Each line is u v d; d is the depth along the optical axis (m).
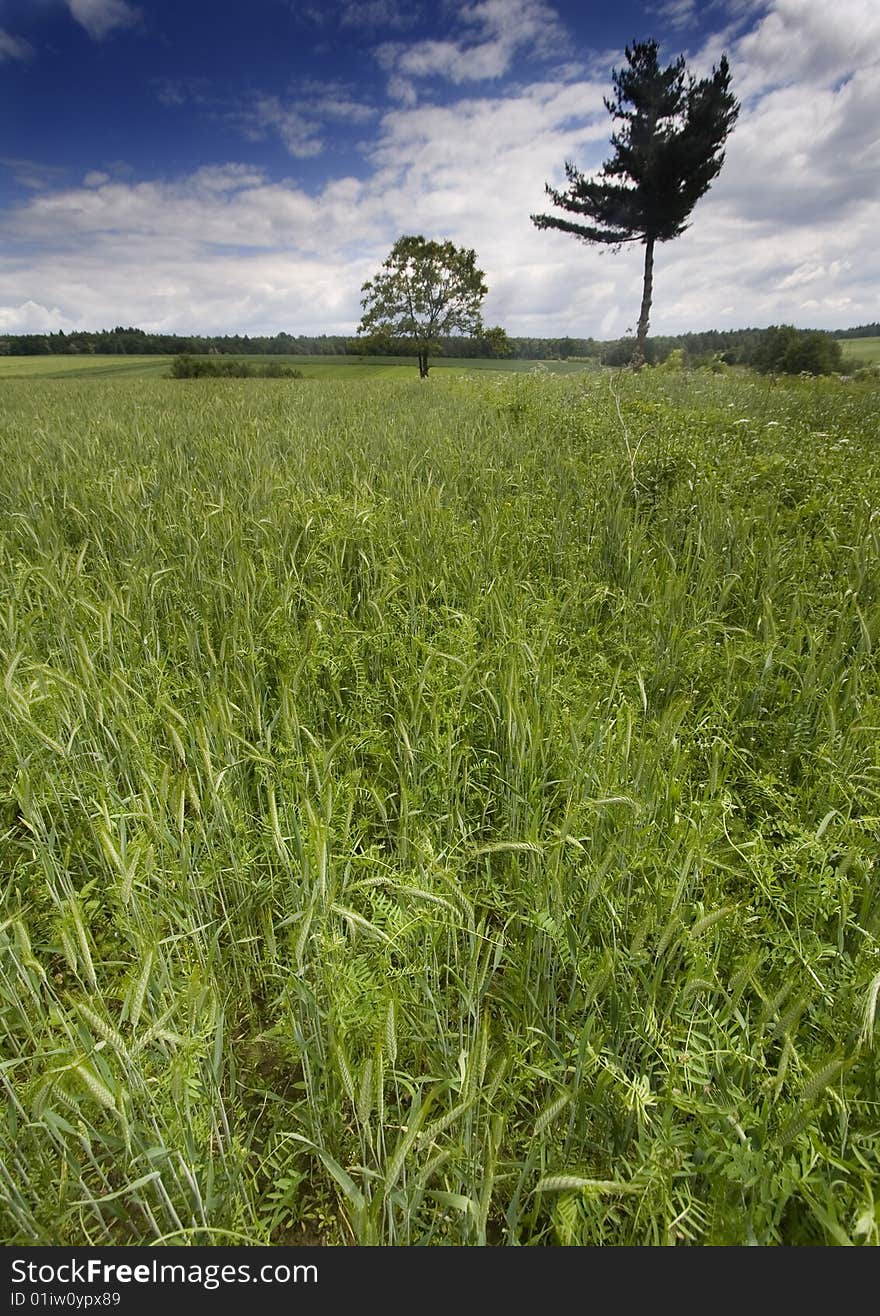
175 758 2.69
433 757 2.40
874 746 2.49
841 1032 1.59
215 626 3.67
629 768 2.29
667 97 25.48
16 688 2.32
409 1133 1.22
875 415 9.43
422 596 3.80
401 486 5.74
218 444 7.19
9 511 5.30
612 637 3.51
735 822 2.28
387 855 2.45
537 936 1.84
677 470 5.84
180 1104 1.38
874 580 3.85
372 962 1.75
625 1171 1.51
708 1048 1.56
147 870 1.87
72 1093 1.42
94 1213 1.47
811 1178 1.25
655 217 27.12
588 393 11.17
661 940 1.62
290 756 2.44
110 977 2.02
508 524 4.74
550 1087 1.68
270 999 2.06
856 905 1.97
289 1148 1.68
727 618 4.01
